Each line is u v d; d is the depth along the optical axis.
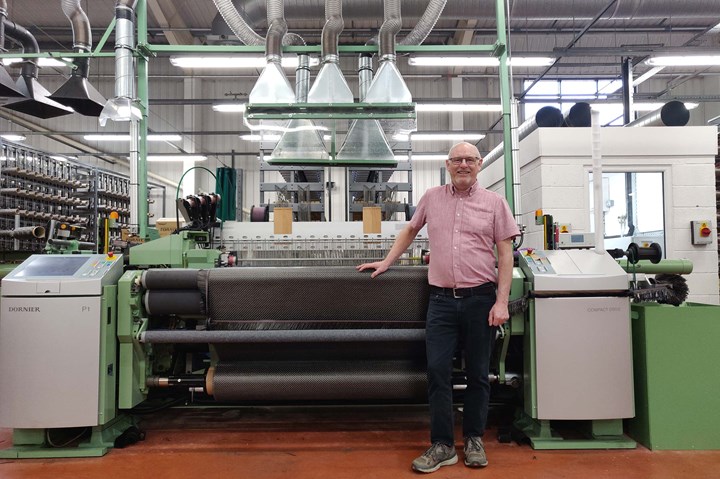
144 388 2.10
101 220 2.32
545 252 2.11
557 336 1.94
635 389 2.08
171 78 10.41
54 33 8.96
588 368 1.94
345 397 2.09
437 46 2.93
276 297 2.01
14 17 8.41
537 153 3.90
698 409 1.97
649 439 1.97
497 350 2.16
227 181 3.53
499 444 2.05
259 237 2.75
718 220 4.57
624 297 1.96
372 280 2.00
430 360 1.83
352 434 2.19
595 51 6.71
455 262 1.81
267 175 10.16
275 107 2.44
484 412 1.84
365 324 2.04
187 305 2.02
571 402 1.93
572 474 1.75
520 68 9.82
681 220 3.85
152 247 2.29
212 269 2.02
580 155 3.85
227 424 2.34
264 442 2.10
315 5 5.17
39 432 1.96
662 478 1.71
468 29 8.10
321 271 2.00
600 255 2.05
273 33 2.73
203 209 2.66
